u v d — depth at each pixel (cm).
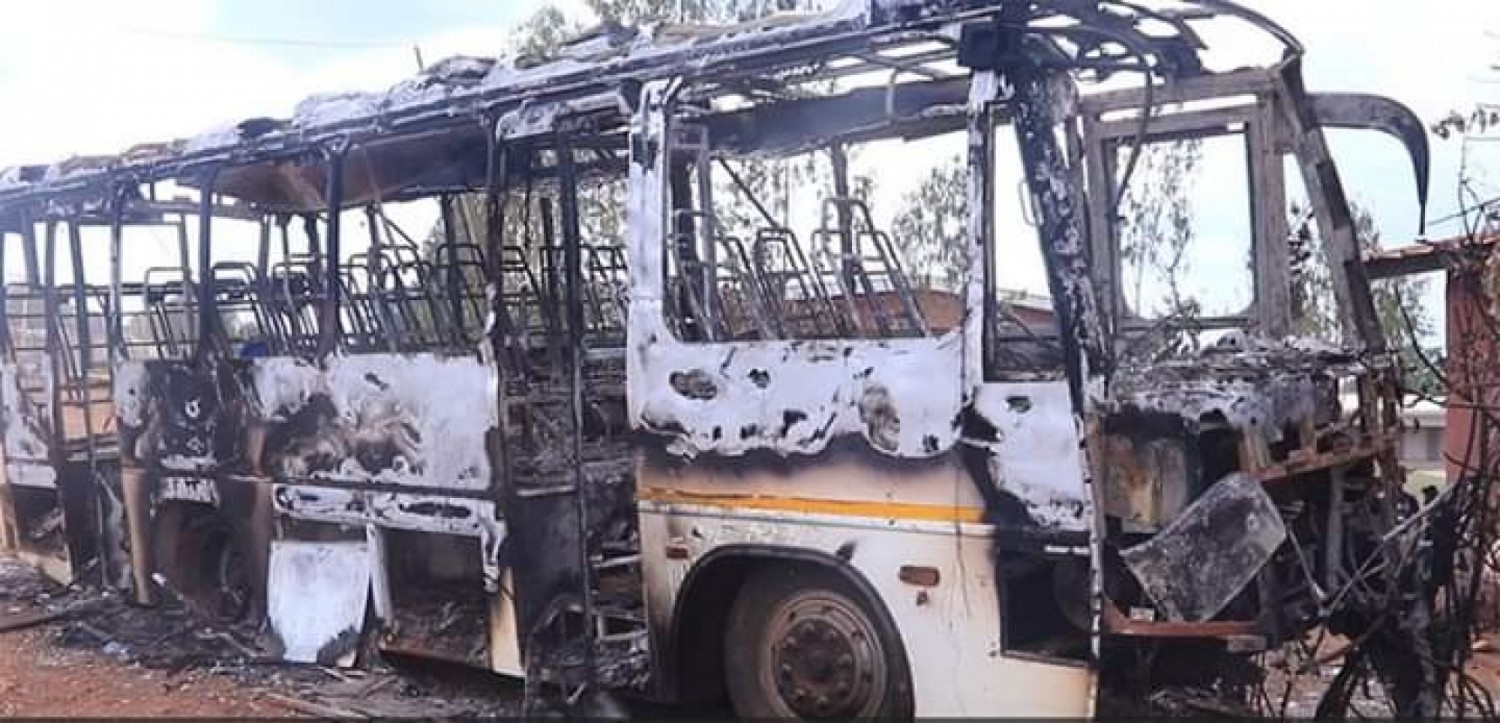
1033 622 485
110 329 891
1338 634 568
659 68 595
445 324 755
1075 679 462
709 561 561
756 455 546
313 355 760
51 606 932
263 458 777
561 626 644
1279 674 702
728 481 555
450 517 664
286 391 760
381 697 684
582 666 623
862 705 528
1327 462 511
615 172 744
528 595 632
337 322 736
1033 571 484
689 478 569
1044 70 483
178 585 862
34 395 965
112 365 890
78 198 901
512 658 634
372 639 715
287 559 764
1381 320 738
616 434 724
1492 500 585
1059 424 464
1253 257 684
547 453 673
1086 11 495
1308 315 671
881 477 509
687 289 604
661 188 582
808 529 530
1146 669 499
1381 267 744
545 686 645
